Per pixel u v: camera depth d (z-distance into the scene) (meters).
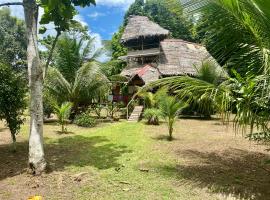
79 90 17.34
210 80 15.30
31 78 6.88
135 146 9.61
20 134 12.05
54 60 18.91
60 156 8.34
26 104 9.10
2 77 8.23
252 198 5.23
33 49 6.92
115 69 32.09
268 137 5.49
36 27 7.05
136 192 5.50
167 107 10.80
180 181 6.09
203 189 5.66
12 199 5.33
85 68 17.28
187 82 5.47
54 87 16.89
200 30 5.49
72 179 6.26
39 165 6.68
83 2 7.37
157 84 5.75
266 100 4.59
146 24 33.66
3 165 7.54
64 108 12.84
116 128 13.86
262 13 4.10
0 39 44.50
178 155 8.34
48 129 13.74
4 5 6.83
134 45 34.44
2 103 8.23
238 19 4.75
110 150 9.05
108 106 19.14
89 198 5.27
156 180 6.16
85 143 10.27
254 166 7.22
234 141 10.53
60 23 7.51
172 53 23.56
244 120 4.71
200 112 18.41
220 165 7.30
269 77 4.49
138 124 15.34
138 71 26.83
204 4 4.74
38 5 7.01
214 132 12.80
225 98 4.91
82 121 14.88
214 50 5.56
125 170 6.87
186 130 13.43
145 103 17.23
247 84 4.66
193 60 23.45
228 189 5.65
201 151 8.89
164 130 13.30
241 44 5.25
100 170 6.89
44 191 5.67
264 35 4.67
